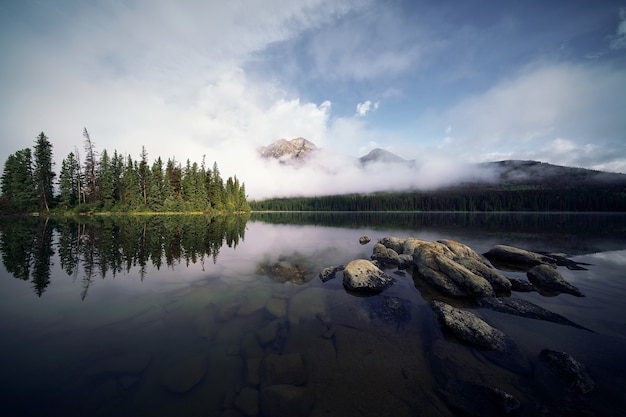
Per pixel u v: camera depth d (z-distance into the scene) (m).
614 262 18.08
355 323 8.77
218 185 80.56
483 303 10.70
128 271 13.70
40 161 50.06
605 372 6.25
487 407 5.12
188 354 6.60
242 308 9.52
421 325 8.70
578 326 8.75
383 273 13.54
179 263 15.85
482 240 28.58
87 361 6.07
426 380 5.96
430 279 13.23
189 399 5.14
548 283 13.05
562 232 36.84
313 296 11.05
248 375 5.91
